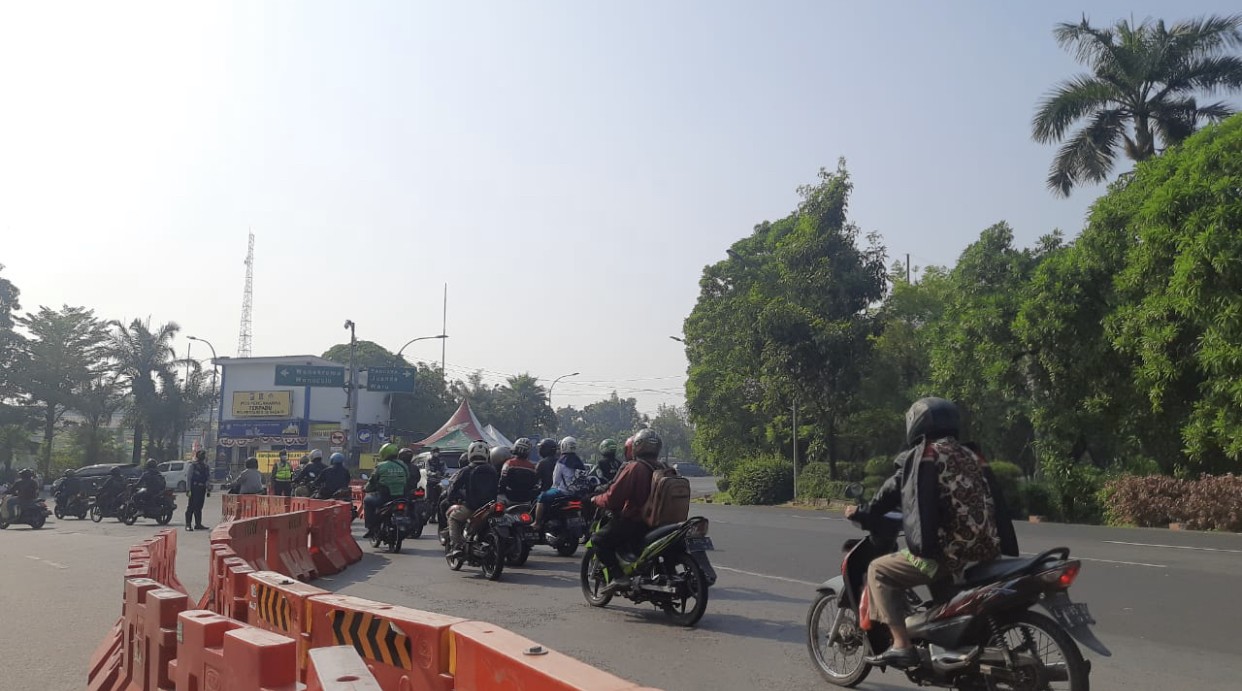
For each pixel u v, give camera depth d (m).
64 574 13.13
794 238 34.44
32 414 60.25
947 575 5.17
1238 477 20.45
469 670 3.67
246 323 97.12
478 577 11.95
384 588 11.07
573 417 160.00
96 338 62.38
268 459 56.97
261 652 3.34
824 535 17.88
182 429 66.31
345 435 45.47
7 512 23.23
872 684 6.22
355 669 3.04
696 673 6.55
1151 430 23.75
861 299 33.38
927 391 31.97
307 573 12.09
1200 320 20.44
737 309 34.66
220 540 8.61
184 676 4.23
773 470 35.09
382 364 75.44
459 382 88.81
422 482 23.64
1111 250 23.89
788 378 32.59
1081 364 24.48
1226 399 20.58
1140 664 6.73
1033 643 4.87
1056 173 31.48
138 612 5.29
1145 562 13.20
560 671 2.97
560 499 13.92
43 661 7.46
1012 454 34.41
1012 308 26.44
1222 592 10.21
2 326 60.44
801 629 8.20
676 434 145.38
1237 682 6.20
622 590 8.87
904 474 5.26
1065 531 20.23
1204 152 21.00
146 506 24.27
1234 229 20.05
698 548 8.32
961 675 5.07
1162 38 29.70
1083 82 30.78
